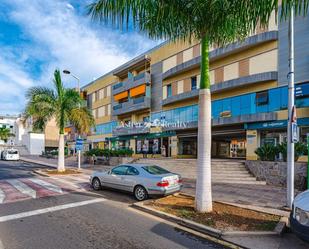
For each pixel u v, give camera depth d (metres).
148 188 9.95
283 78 20.97
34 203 9.24
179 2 7.19
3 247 5.27
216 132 25.80
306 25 20.00
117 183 11.15
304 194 5.66
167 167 20.56
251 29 7.39
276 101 21.30
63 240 5.70
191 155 30.88
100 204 9.28
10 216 7.54
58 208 8.55
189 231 6.44
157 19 7.16
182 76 29.95
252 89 23.05
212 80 26.52
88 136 47.53
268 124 21.38
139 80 34.78
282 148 14.41
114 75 41.03
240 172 15.92
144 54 36.12
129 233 6.23
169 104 31.31
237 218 7.19
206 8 6.92
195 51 28.58
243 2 6.45
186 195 10.50
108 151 27.83
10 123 86.56
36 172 20.30
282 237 6.05
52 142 65.00
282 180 13.70
